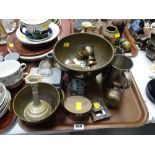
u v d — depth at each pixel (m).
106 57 0.89
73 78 0.85
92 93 0.87
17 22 1.24
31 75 0.75
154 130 1.05
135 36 1.17
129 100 0.85
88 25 1.14
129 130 1.02
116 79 0.81
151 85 0.88
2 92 0.76
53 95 0.80
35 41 0.99
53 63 0.93
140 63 1.02
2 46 1.09
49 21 1.01
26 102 0.80
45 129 0.74
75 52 0.96
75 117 0.76
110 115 0.78
